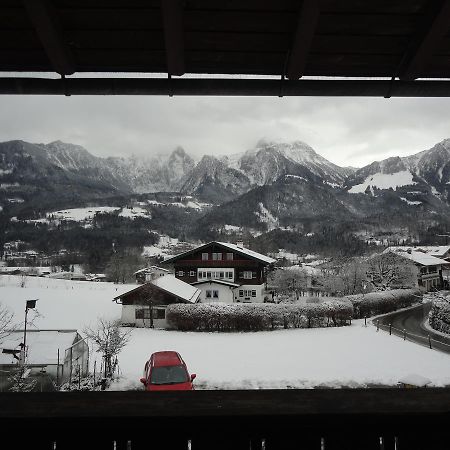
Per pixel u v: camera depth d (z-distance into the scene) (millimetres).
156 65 3998
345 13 3414
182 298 31703
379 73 4109
